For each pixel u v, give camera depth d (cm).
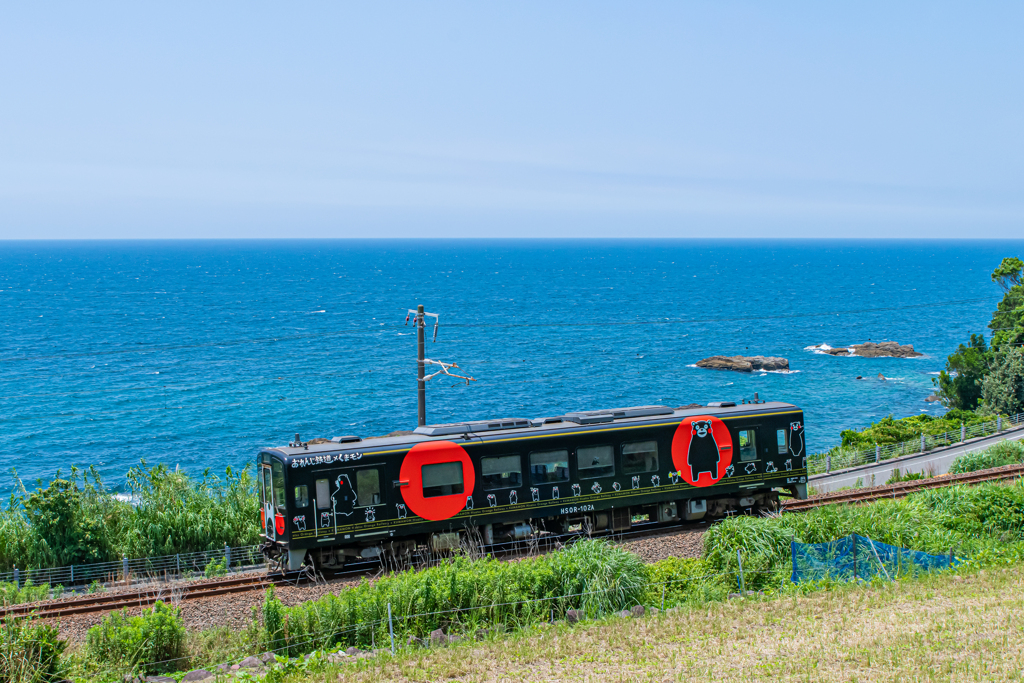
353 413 7888
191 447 6738
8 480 5859
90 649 1494
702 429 2628
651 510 2631
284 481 2158
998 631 1345
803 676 1234
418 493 2277
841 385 9144
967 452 3819
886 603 1562
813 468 4209
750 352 11494
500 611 1653
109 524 2616
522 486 2389
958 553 1953
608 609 1681
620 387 9031
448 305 17825
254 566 2477
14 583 2120
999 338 6294
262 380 9562
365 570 2255
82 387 9194
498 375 9744
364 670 1382
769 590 1759
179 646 1545
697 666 1309
